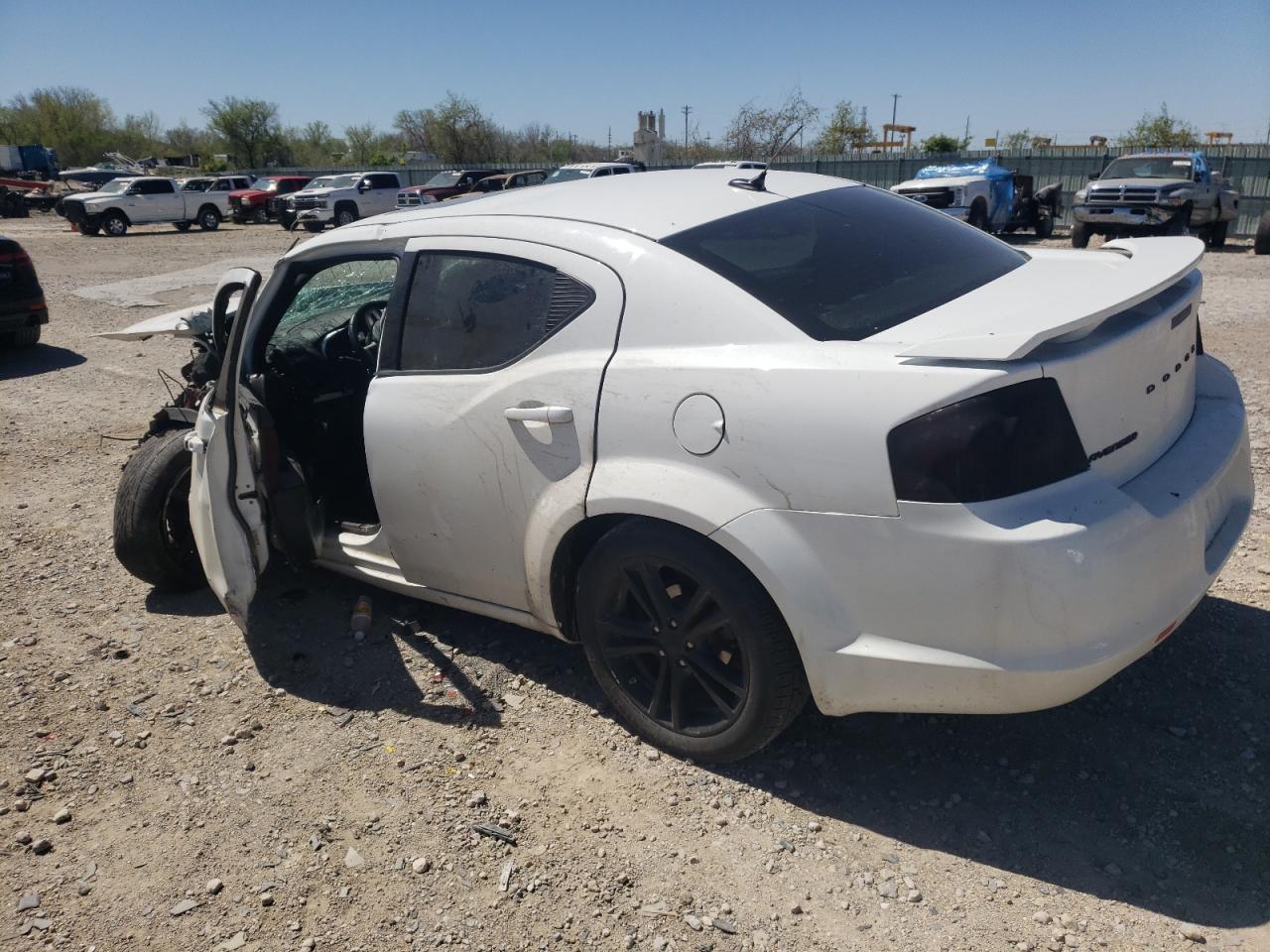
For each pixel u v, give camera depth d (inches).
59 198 1533.0
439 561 129.3
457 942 89.7
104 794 112.7
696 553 101.8
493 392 116.3
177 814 108.7
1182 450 105.2
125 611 157.9
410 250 129.8
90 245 974.4
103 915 94.7
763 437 95.5
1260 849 95.7
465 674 134.1
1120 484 96.3
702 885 95.4
